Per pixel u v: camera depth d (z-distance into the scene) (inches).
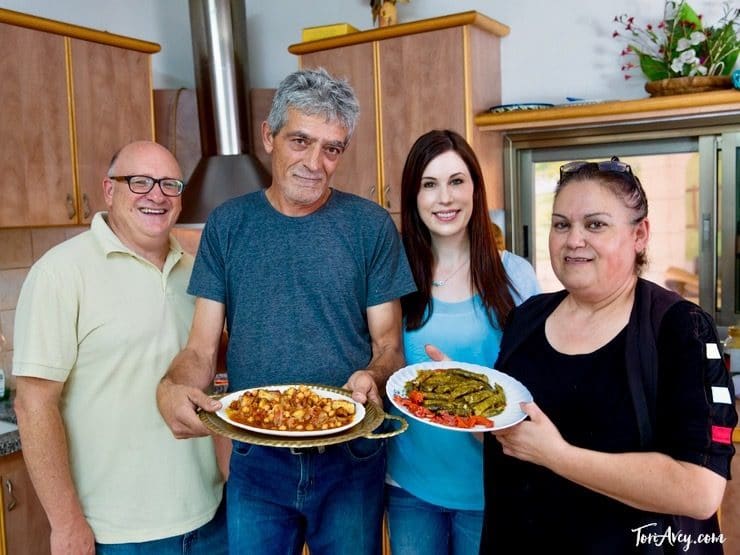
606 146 111.7
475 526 67.6
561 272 48.3
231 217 62.1
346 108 58.7
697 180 106.0
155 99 128.0
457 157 67.4
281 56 138.5
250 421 52.1
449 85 109.3
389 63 113.9
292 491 59.4
